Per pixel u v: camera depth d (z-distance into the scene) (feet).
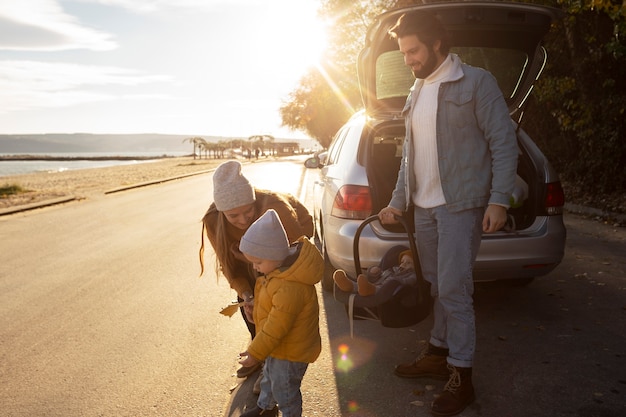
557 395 10.25
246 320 10.95
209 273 20.81
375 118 15.96
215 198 8.53
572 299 15.96
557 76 39.78
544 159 14.53
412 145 10.48
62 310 16.81
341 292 10.24
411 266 10.77
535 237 13.56
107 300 17.69
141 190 63.10
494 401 10.11
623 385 10.56
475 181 9.80
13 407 10.68
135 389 11.25
